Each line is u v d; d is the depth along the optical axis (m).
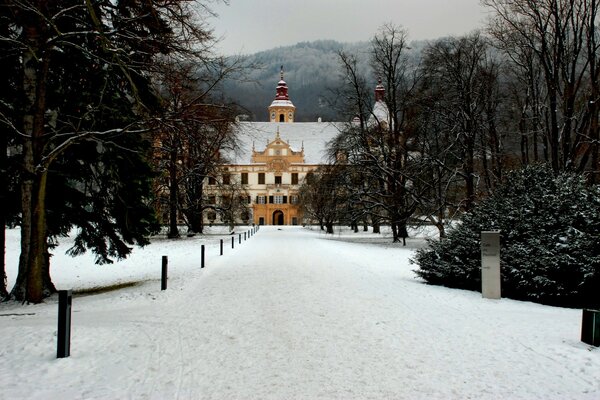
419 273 14.31
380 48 35.91
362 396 5.45
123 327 8.74
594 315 7.38
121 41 12.92
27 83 12.90
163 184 34.84
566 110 23.16
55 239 15.96
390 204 34.66
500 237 12.48
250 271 17.05
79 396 5.45
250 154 110.12
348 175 36.22
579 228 11.41
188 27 12.52
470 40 30.20
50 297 13.91
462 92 28.64
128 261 25.16
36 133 12.52
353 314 9.73
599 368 6.31
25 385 5.77
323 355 7.00
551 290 10.82
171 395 5.50
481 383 5.84
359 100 36.50
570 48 24.34
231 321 9.30
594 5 22.02
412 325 8.77
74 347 7.27
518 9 24.20
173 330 8.58
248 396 5.47
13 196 13.73
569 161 22.38
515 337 7.89
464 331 8.32
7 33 12.70
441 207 29.20
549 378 6.00
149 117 13.75
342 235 48.03
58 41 11.95
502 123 31.27
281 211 107.00
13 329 8.26
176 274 17.59
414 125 33.38
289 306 10.63
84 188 15.97
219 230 59.78
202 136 15.19
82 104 14.27
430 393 5.54
